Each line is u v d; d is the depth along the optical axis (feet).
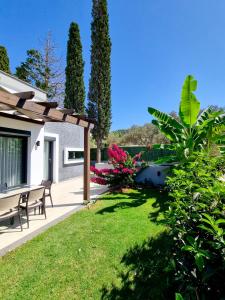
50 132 35.32
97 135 58.08
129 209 20.22
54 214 19.04
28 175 27.94
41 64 79.00
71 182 37.91
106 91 58.18
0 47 56.24
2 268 10.85
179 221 6.37
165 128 25.70
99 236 14.32
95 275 10.25
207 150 20.85
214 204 5.88
